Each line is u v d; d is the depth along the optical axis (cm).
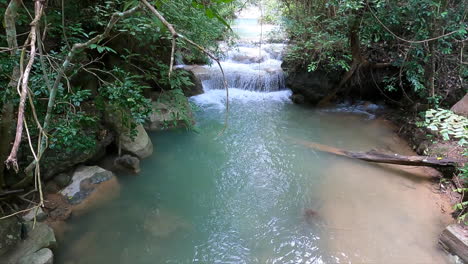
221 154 534
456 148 457
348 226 368
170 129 567
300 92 749
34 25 101
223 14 827
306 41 691
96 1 431
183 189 439
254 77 805
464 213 367
